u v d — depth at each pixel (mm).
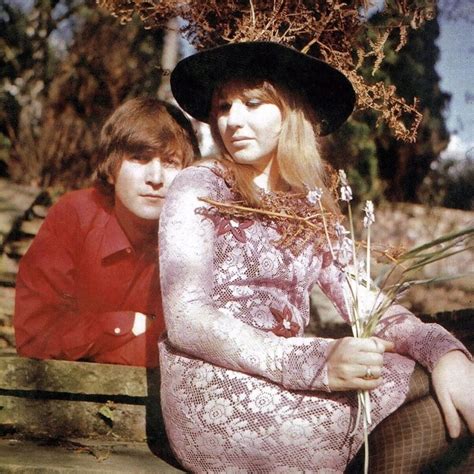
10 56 6098
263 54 2555
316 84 2676
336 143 5734
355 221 5840
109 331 3088
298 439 2217
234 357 2223
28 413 2848
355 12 2961
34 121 6055
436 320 3945
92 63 6012
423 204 5922
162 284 2344
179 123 3277
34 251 3252
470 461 2250
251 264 2406
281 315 2412
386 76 5363
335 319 4645
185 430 2307
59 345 3105
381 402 2234
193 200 2398
